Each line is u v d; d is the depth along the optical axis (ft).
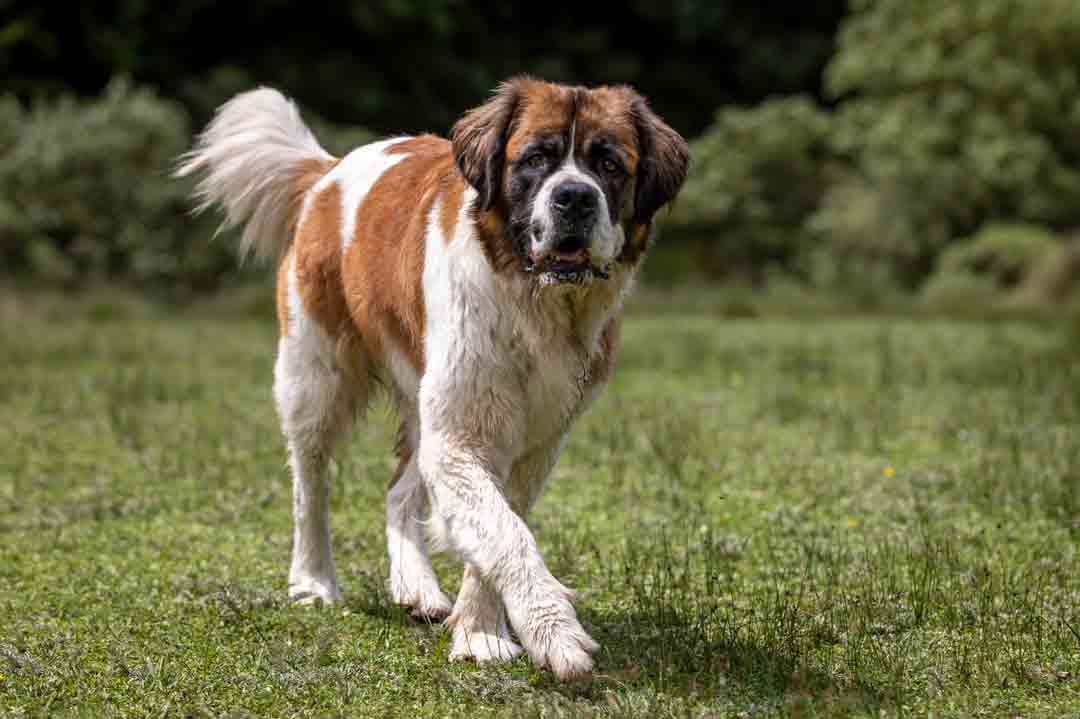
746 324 72.33
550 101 17.21
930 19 107.34
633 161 17.43
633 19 141.38
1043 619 18.89
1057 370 45.93
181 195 87.92
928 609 19.40
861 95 126.82
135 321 71.36
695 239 110.52
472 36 133.08
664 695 16.08
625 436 33.12
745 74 140.67
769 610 19.36
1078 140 106.83
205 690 16.37
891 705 15.78
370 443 33.27
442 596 19.63
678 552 23.16
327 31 124.16
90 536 24.18
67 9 111.04
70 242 86.94
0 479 28.78
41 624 18.86
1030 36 104.99
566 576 21.47
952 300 91.35
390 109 124.77
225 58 120.78
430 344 17.71
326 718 15.56
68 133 88.12
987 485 27.50
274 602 20.08
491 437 17.49
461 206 17.69
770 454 31.94
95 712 15.65
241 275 90.58
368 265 19.36
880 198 104.37
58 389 41.45
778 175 111.86
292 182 22.59
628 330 66.69
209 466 30.12
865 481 28.84
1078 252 90.58
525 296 17.12
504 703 16.05
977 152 101.04
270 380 44.80
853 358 52.70
